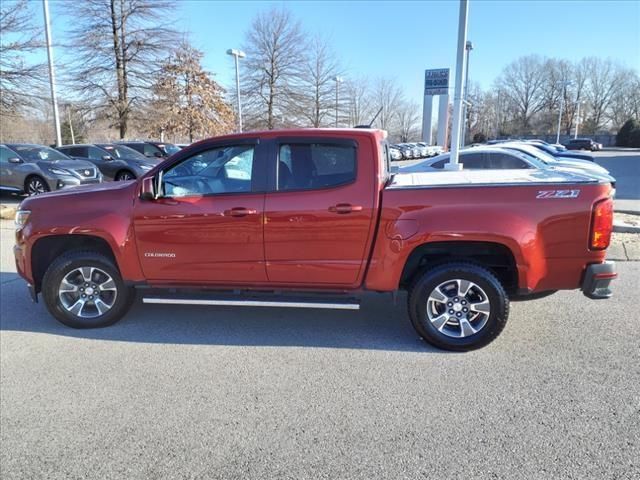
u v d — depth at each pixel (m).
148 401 3.37
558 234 3.79
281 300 4.27
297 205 4.06
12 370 3.85
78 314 4.65
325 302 4.20
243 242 4.18
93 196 4.50
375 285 4.10
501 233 3.78
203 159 4.28
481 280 3.92
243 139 4.20
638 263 6.85
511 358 3.93
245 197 4.15
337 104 42.44
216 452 2.80
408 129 69.69
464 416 3.11
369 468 2.63
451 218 3.84
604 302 5.21
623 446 2.77
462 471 2.59
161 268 4.39
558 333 4.41
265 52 39.34
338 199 4.02
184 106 35.19
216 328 4.67
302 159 4.12
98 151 17.11
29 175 13.63
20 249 4.63
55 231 4.43
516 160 11.05
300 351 4.13
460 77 9.98
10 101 16.14
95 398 3.42
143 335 4.52
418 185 3.97
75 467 2.70
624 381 3.53
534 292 3.95
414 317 4.09
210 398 3.39
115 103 28.66
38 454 2.82
